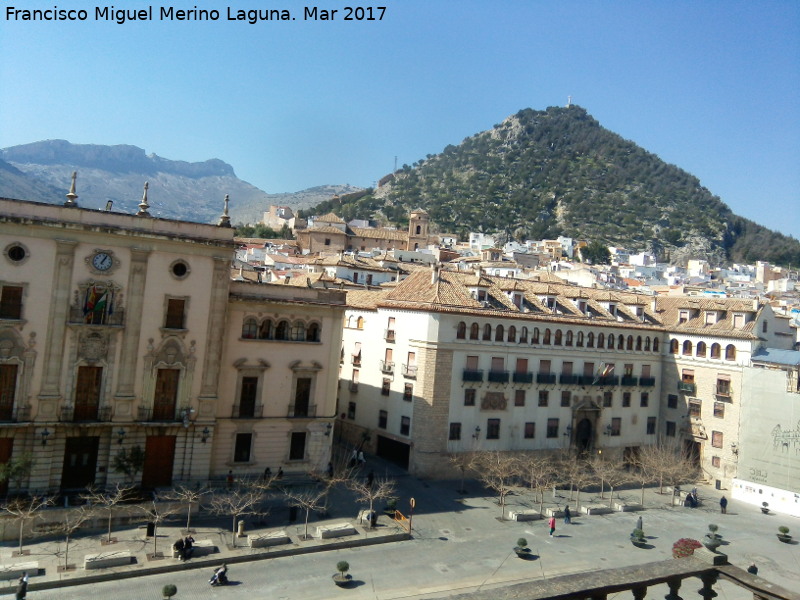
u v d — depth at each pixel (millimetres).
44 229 42406
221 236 47500
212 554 38281
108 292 44344
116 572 34688
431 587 36688
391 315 64188
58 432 43125
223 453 49344
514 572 39875
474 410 61406
